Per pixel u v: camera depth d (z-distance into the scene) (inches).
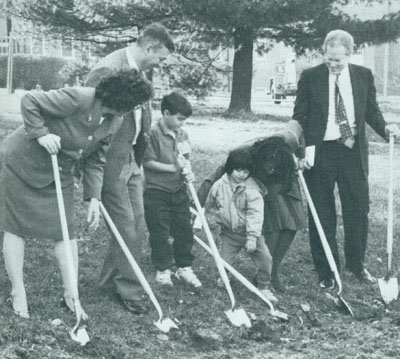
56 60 1152.8
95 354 224.1
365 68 313.1
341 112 307.1
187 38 918.4
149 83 235.9
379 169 598.5
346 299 296.2
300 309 282.5
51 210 238.1
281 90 1235.9
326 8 860.0
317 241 312.0
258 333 253.1
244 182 284.7
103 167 247.1
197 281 291.9
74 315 247.6
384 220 420.8
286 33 904.3
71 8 876.0
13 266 239.0
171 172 287.4
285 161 282.2
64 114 230.2
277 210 294.2
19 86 1138.0
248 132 762.2
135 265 249.9
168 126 288.7
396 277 326.3
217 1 808.9
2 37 1170.6
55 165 230.2
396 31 862.5
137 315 257.0
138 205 265.3
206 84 951.0
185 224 293.4
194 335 243.9
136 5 851.4
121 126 251.3
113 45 920.9
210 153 614.2
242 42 922.7
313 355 240.5
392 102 1232.2
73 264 239.1
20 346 220.4
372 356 241.3
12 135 238.7
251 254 288.0
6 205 237.8
